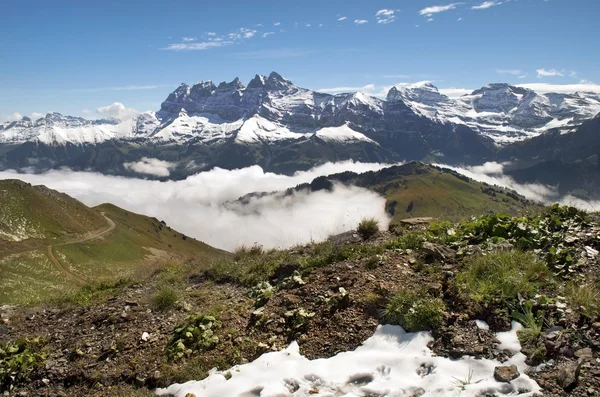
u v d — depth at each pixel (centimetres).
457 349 681
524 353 649
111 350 928
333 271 1070
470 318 748
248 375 730
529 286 789
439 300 797
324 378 683
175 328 977
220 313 1005
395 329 770
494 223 1153
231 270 1348
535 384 586
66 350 984
